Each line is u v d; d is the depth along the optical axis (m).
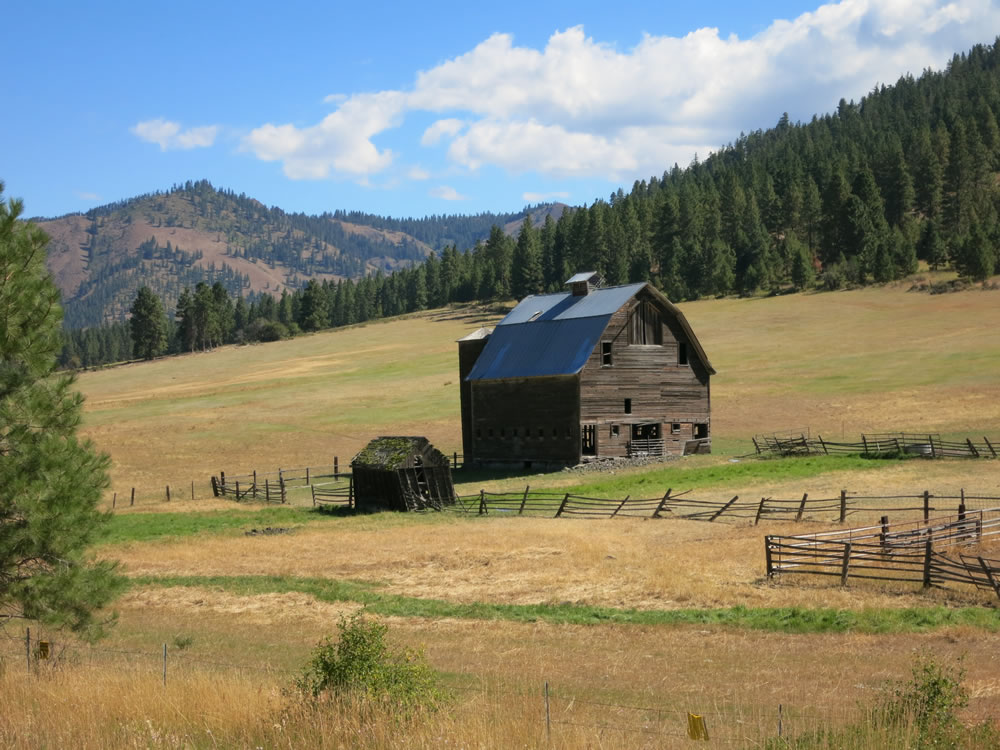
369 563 33.88
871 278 176.25
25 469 18.75
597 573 29.64
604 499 45.31
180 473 72.56
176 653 21.56
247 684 15.84
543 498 49.28
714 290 197.50
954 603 23.45
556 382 64.75
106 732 13.44
